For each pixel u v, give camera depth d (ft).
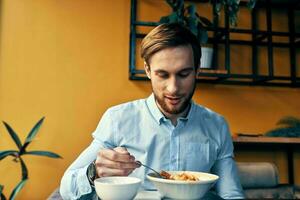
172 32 2.66
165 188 2.16
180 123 3.39
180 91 2.72
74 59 6.33
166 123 3.39
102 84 6.37
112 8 6.51
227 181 3.30
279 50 6.89
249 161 6.61
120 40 6.48
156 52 2.67
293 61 6.74
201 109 3.67
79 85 6.32
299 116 6.84
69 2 6.40
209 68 5.92
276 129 6.26
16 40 6.21
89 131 6.29
